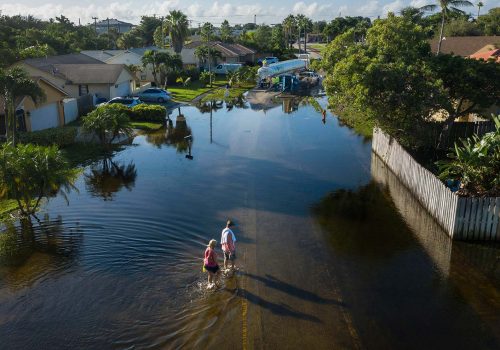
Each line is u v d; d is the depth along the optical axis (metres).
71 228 16.06
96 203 18.56
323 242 15.13
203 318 10.91
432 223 16.80
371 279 12.82
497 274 13.16
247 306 11.41
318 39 185.00
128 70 47.28
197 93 53.34
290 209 18.05
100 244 14.74
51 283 12.41
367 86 20.70
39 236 15.41
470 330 10.60
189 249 14.47
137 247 14.54
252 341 10.09
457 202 14.95
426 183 17.84
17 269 13.20
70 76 43.12
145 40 108.69
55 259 13.77
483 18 81.69
